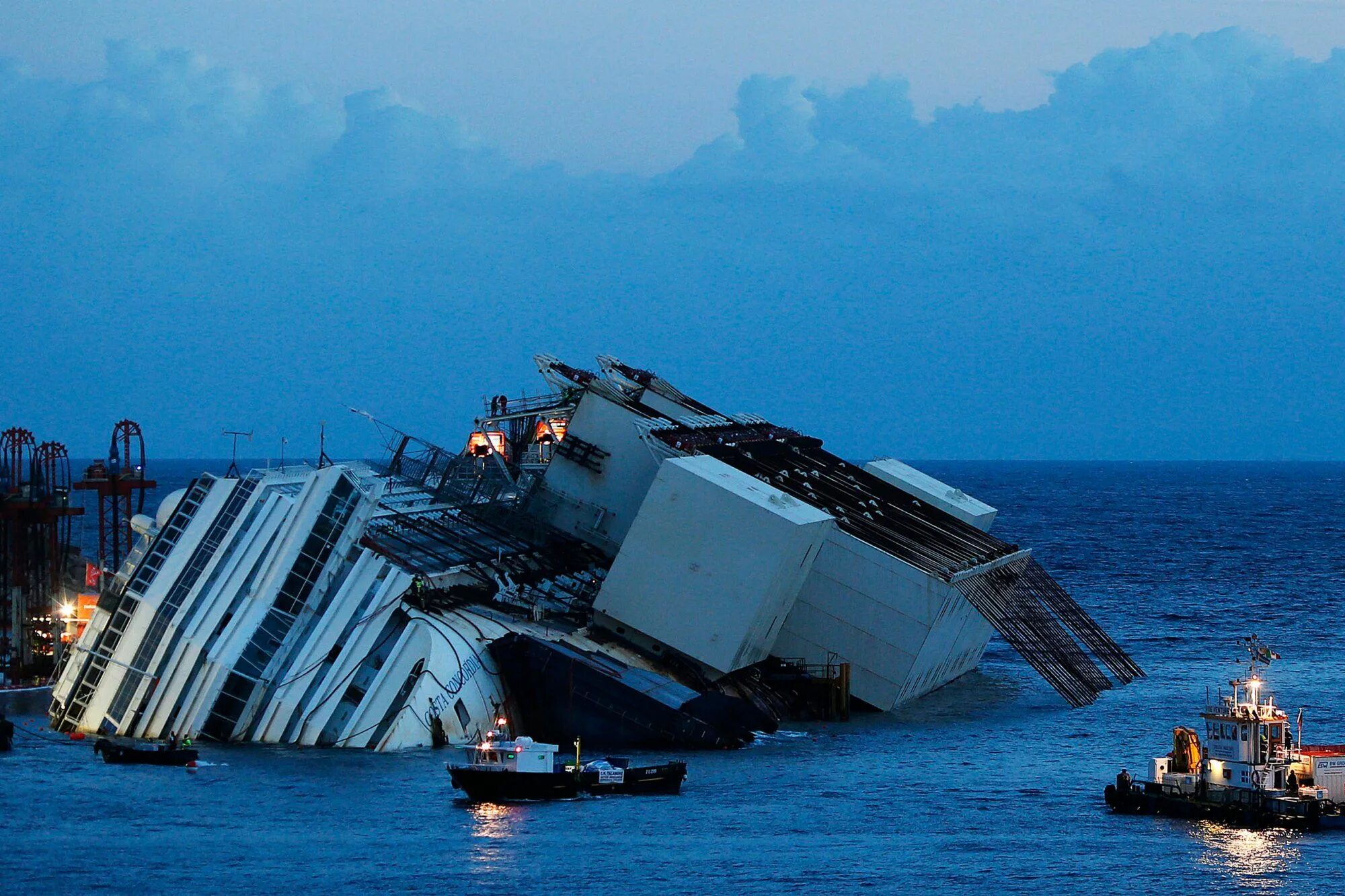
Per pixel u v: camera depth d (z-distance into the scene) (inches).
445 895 7706.7
